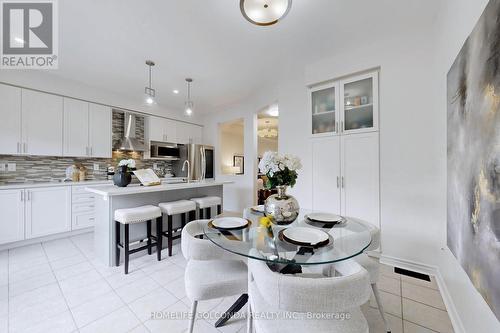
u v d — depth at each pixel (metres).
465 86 1.27
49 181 3.58
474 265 1.15
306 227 1.56
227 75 3.32
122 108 4.22
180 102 4.71
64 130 3.51
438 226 2.09
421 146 2.23
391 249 2.39
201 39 2.38
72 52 2.65
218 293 1.33
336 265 1.29
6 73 3.01
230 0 1.82
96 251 2.69
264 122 6.19
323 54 2.70
